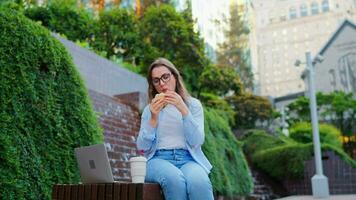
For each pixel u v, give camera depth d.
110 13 14.36
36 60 3.62
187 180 2.09
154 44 13.85
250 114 18.64
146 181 2.16
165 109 2.38
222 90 15.41
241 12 28.45
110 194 1.97
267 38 48.72
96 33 13.97
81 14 13.83
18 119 3.16
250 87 26.97
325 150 12.52
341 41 27.52
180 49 13.72
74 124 3.82
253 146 13.93
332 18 48.09
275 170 12.32
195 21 14.95
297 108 20.45
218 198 6.91
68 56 4.13
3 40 3.33
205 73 14.77
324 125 17.97
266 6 50.16
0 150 2.93
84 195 2.04
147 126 2.29
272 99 26.58
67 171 3.47
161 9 14.09
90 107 4.20
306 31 48.53
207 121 7.48
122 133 7.28
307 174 11.98
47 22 13.02
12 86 3.23
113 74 10.93
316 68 27.50
